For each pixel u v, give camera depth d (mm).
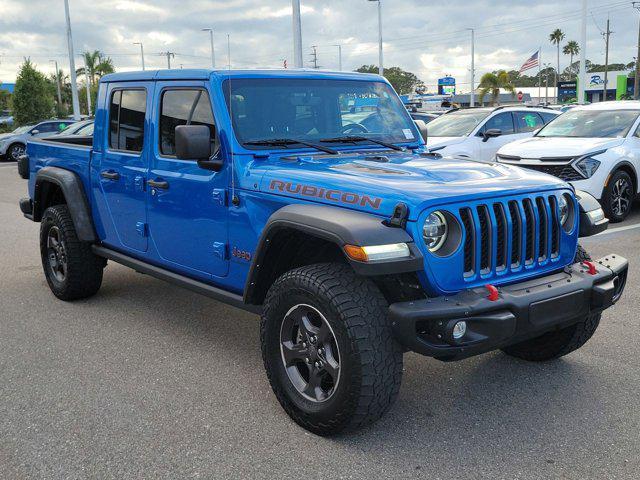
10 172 20125
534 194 3479
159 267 4668
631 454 3125
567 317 3355
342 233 2990
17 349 4629
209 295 4148
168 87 4348
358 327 3016
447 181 3414
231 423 3492
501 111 12039
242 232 3816
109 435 3375
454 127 12055
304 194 3439
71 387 3971
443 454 3154
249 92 4059
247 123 3975
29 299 5891
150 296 5930
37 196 5957
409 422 3480
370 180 3357
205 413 3611
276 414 3592
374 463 3082
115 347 4652
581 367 4168
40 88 39156
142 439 3330
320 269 3242
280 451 3197
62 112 50562
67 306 5652
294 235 3502
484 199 3268
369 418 3127
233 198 3832
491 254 3277
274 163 3848
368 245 2920
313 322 3342
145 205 4621
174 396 3834
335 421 3174
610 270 3605
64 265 5625
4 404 3742
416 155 4281
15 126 39250
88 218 5340
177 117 4273
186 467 3072
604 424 3422
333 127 4387
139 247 4812
